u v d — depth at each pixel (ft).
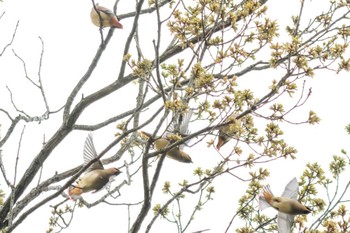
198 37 38.50
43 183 49.93
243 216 39.86
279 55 36.29
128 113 53.11
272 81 35.27
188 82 38.65
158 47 35.37
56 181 50.57
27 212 39.75
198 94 35.91
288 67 34.91
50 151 51.44
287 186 37.27
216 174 37.17
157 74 35.40
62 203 41.29
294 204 35.88
